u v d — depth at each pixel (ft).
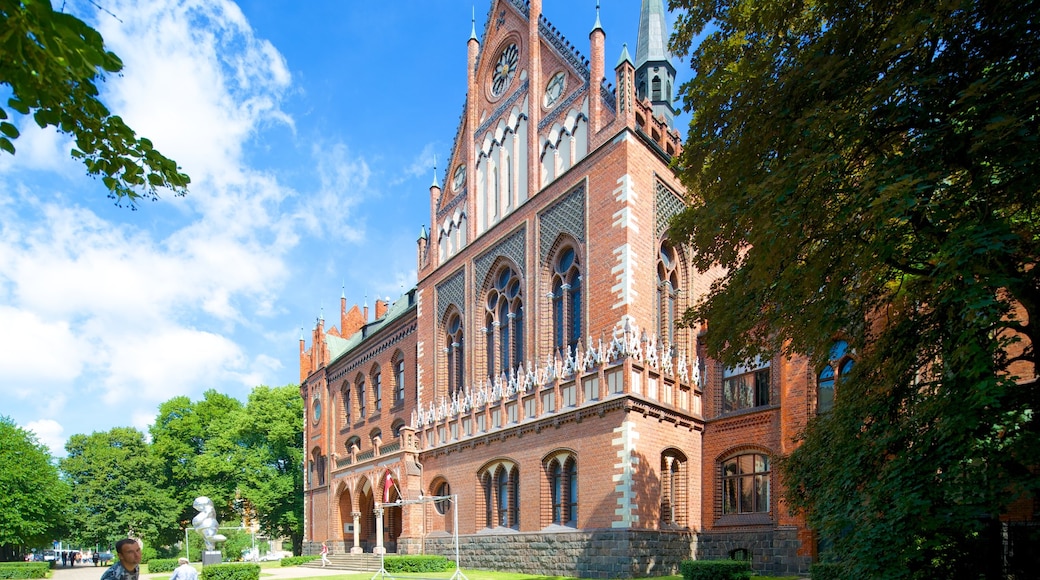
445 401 109.29
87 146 16.66
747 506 80.59
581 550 76.28
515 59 105.70
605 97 85.71
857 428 35.40
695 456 84.53
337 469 140.56
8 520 158.61
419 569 91.15
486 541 90.94
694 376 86.99
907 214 28.12
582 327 83.46
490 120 108.37
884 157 30.40
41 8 11.89
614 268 79.77
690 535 80.43
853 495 33.40
